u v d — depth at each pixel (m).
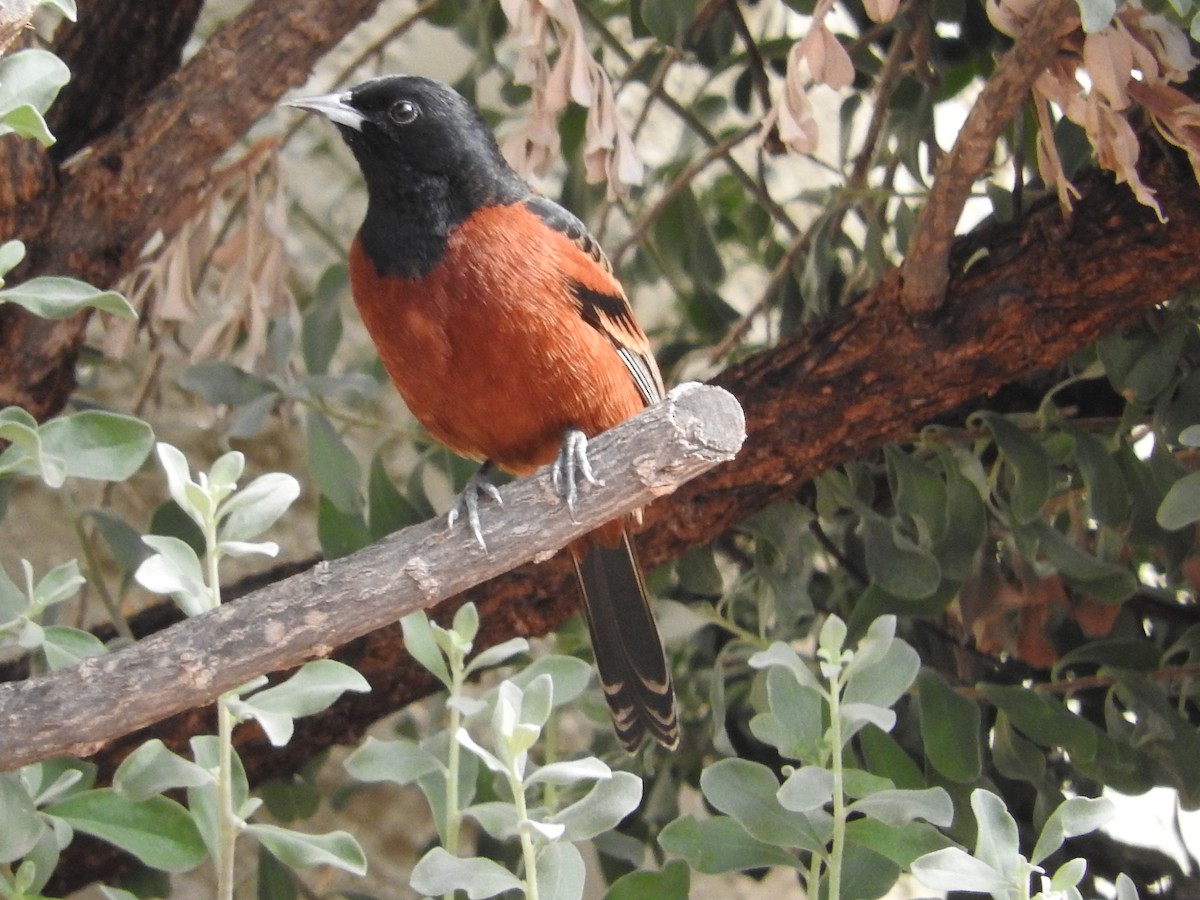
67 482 10.37
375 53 10.93
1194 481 6.92
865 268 9.89
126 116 8.63
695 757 9.63
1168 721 7.74
